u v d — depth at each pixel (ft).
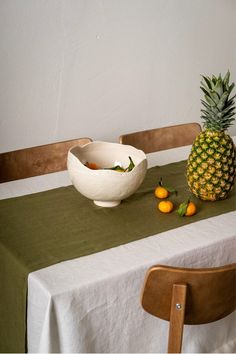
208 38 10.96
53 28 8.94
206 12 10.72
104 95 9.91
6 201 6.07
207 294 4.73
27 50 8.80
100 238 5.36
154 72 10.41
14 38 8.61
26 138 9.31
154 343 5.37
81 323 4.74
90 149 6.34
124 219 5.73
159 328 5.34
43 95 9.21
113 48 9.72
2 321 5.39
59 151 7.32
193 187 6.12
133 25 9.82
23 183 6.54
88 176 5.67
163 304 4.75
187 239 5.40
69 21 9.05
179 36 10.51
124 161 6.35
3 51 8.58
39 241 5.29
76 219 5.72
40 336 4.74
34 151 7.15
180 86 10.91
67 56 9.23
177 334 4.75
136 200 6.15
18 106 9.02
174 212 5.91
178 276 4.58
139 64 10.16
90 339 4.88
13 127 9.10
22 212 5.84
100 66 9.67
